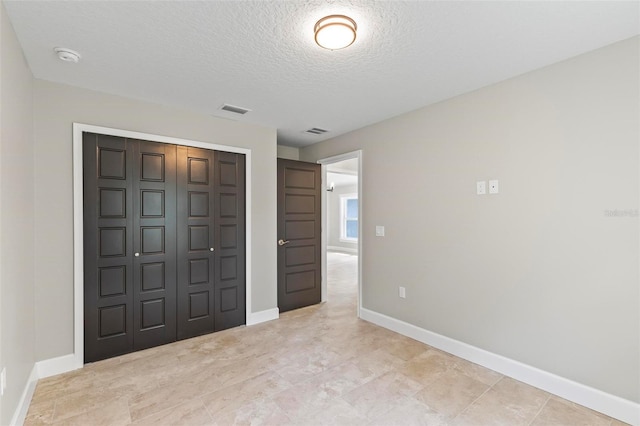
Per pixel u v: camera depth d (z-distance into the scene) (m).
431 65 2.18
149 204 2.87
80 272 2.50
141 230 2.83
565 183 2.11
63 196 2.44
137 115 2.80
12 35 1.71
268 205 3.70
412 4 1.54
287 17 1.65
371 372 2.42
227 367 2.49
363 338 3.11
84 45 1.91
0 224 1.50
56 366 2.38
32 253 2.23
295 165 4.19
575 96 2.06
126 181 2.75
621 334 1.88
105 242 2.64
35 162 2.32
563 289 2.12
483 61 2.12
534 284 2.26
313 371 2.43
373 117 3.34
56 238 2.41
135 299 2.79
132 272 2.78
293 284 4.14
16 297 1.80
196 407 1.97
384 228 3.44
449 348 2.79
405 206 3.21
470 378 2.34
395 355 2.72
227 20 1.67
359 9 1.58
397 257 3.29
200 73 2.30
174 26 1.73
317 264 4.42
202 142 3.19
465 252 2.69
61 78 2.36
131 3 1.53
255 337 3.13
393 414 1.90
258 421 1.83
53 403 2.01
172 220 3.01
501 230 2.44
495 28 1.74
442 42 1.88
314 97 2.77
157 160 2.92
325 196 4.54
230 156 3.41
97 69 2.23
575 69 2.06
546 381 2.18
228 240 3.39
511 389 2.20
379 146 3.50
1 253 1.51
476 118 2.60
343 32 1.67
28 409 1.94
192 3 1.53
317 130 3.84
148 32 1.78
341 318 3.74
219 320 3.32
